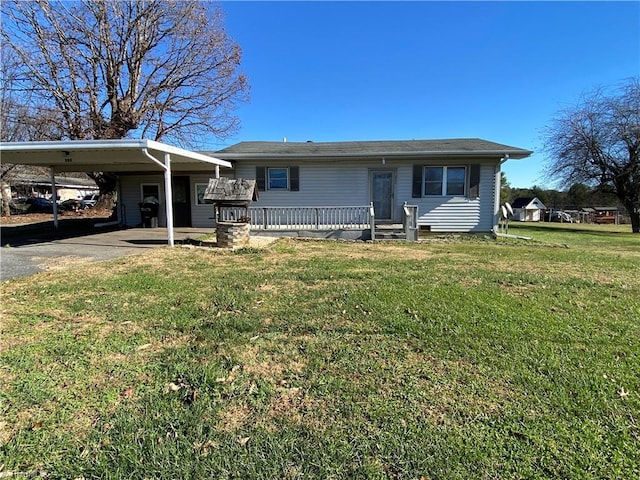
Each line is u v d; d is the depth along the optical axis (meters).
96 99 17.86
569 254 8.23
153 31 17.91
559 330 3.37
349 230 10.95
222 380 2.47
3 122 18.88
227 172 13.43
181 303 4.15
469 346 3.02
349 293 4.56
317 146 13.67
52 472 1.66
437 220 12.13
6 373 2.54
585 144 18.52
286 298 4.36
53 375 2.52
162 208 14.17
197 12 18.08
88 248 8.52
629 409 2.16
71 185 37.88
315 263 6.77
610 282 5.33
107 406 2.17
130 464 1.70
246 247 8.76
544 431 1.96
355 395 2.30
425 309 3.93
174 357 2.80
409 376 2.54
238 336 3.21
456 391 2.35
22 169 24.45
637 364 2.72
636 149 17.72
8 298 4.30
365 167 12.21
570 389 2.38
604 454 1.79
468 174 11.89
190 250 8.32
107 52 17.45
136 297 4.38
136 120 18.58
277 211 12.27
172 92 19.19
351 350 2.94
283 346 3.01
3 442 1.85
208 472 1.65
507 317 3.70
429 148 11.98
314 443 1.85
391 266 6.49
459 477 1.64
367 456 1.77
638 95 17.36
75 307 3.97
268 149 12.92
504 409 2.16
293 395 2.30
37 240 9.98
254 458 1.74
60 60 16.56
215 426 1.99
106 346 2.99
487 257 7.71
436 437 1.91
